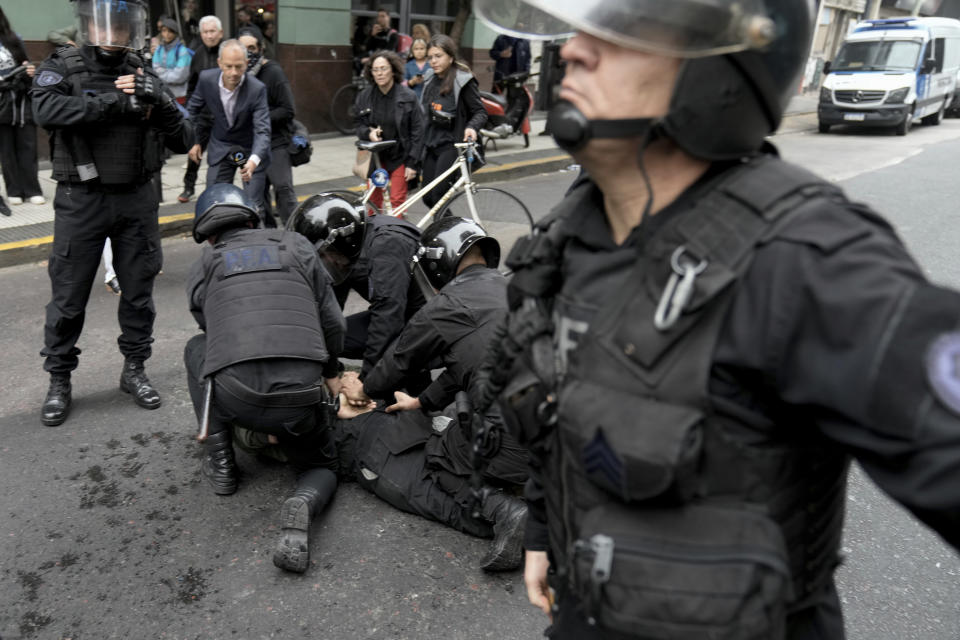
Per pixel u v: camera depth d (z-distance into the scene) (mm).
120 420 3354
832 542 920
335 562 2500
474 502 2498
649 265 842
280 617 2264
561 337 958
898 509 2881
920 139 14492
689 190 881
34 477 2914
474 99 5895
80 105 2900
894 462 685
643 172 837
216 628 2217
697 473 820
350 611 2293
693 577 813
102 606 2289
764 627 802
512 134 10492
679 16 761
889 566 2545
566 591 1057
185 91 7359
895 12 26812
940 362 643
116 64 3053
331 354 2820
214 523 2689
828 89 14828
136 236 3293
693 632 810
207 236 2734
